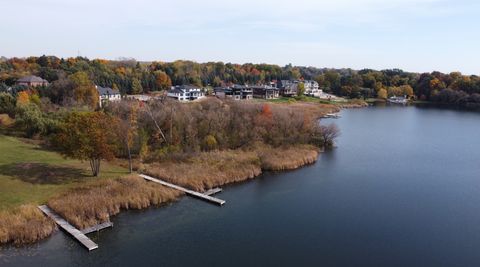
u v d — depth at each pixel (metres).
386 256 32.53
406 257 32.47
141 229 36.50
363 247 34.03
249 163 56.69
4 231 32.53
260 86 172.00
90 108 86.50
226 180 50.78
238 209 42.16
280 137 71.25
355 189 49.91
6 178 43.41
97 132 44.91
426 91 198.12
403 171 59.19
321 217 40.47
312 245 34.12
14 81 125.50
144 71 178.25
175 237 35.06
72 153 44.88
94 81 134.88
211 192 46.50
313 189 49.62
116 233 35.44
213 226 37.62
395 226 38.62
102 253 31.69
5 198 38.38
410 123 113.00
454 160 66.94
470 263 31.59
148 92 155.25
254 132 68.81
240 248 33.28
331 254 32.62
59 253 31.34
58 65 164.75
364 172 58.16
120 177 46.81
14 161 49.84
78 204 37.72
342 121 114.31
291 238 35.44
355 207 43.50
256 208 42.59
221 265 30.41
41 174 45.94
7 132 66.56
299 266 30.53
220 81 195.38
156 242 33.97
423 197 47.34
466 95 178.00
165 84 167.00
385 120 119.00
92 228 35.38
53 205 37.78
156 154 57.84
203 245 33.66
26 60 177.00
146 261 30.73
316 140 76.56
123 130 52.12
